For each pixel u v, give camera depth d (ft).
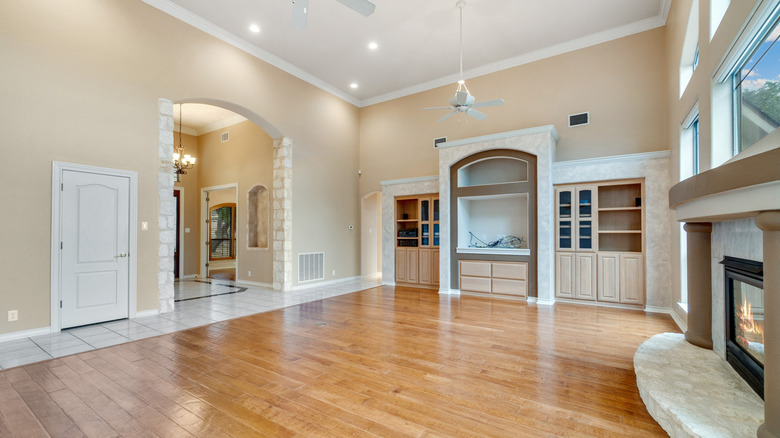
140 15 15.98
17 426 7.09
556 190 19.40
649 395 7.48
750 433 5.79
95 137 14.52
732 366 8.68
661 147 17.97
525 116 21.83
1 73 12.34
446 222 21.98
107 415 7.52
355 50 21.35
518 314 16.52
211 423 7.23
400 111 27.50
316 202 25.49
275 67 22.36
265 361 10.64
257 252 25.49
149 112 16.19
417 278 24.86
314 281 25.23
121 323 14.89
